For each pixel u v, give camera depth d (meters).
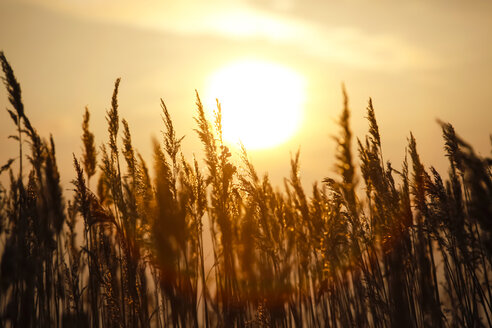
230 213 4.26
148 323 4.08
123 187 4.25
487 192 2.80
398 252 3.75
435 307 3.96
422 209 4.16
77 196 4.30
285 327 4.31
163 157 3.87
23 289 3.81
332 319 4.41
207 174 4.21
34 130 4.03
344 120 3.64
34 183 4.41
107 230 4.34
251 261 4.16
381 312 4.11
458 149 3.81
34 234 4.06
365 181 4.34
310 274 4.49
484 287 4.01
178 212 3.50
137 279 4.17
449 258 4.35
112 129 4.38
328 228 4.38
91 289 4.13
